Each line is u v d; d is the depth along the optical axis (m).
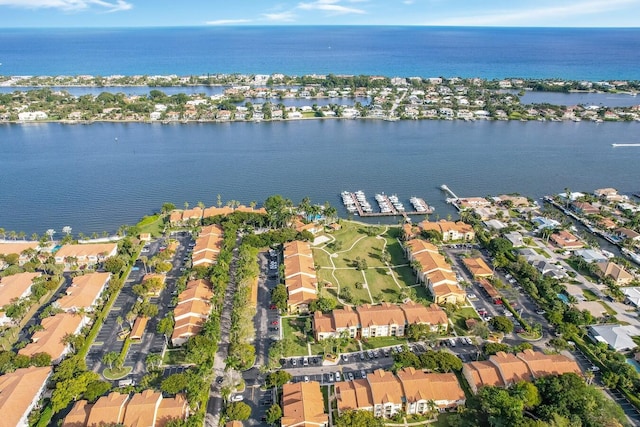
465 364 144.00
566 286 193.88
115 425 118.00
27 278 196.25
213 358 150.50
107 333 168.12
